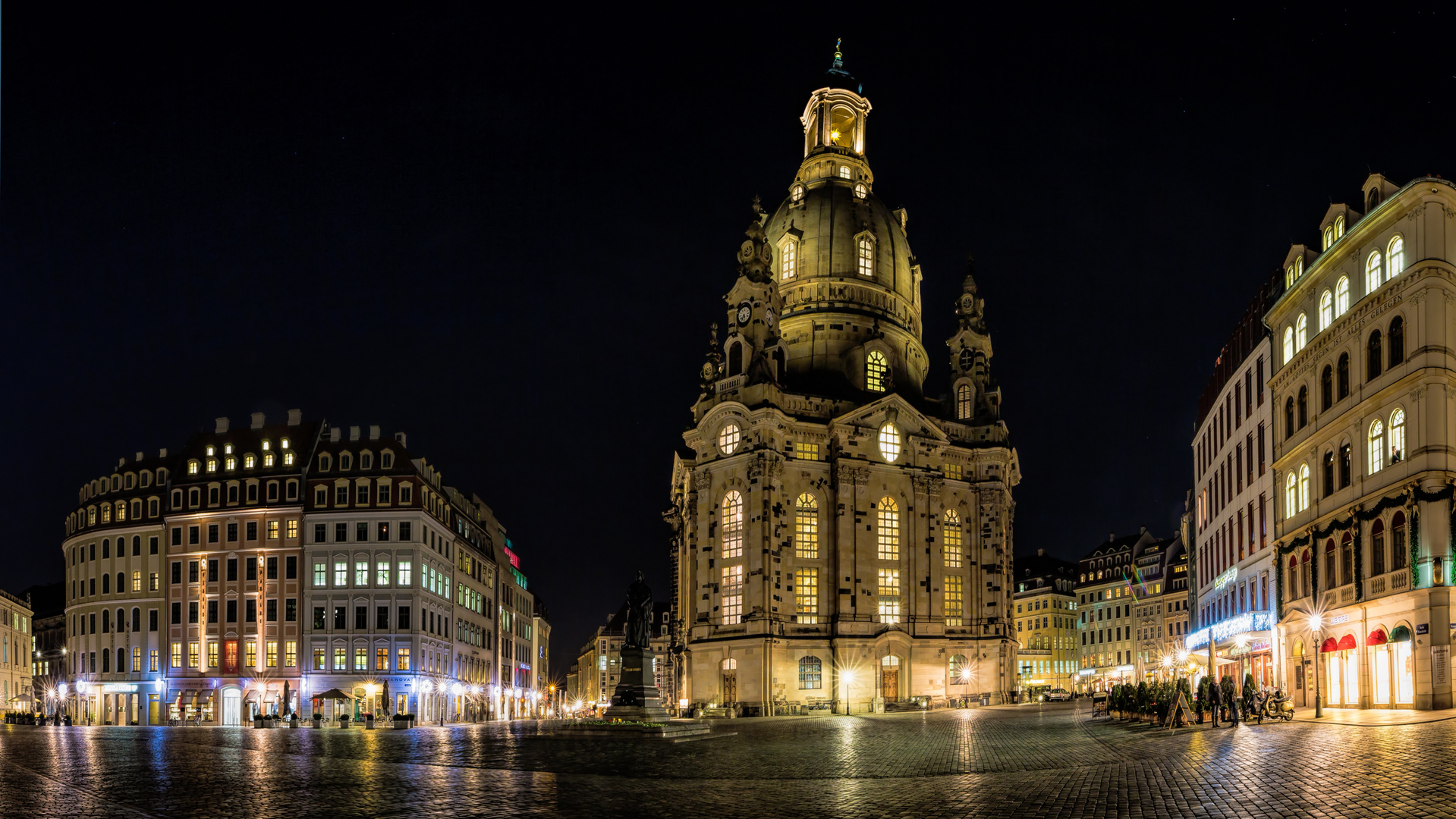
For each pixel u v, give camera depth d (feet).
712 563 377.91
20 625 514.68
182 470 418.10
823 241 426.92
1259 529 249.75
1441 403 167.84
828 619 371.35
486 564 514.27
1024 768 112.37
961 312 432.66
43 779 110.52
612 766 127.03
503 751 157.38
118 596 419.33
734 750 155.12
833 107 468.75
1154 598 640.17
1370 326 185.98
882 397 387.96
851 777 109.50
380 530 394.73
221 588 402.11
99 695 412.77
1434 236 171.63
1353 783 81.25
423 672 397.39
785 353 393.09
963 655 392.27
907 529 388.98
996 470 408.87
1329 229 210.79
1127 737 150.20
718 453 381.81
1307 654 208.33
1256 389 252.42
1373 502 182.39
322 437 420.36
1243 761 100.78
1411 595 168.55
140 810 84.43
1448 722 134.82
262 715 322.14
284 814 82.12
